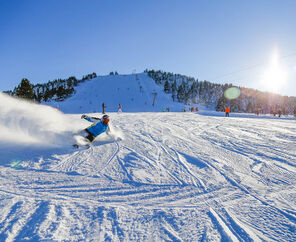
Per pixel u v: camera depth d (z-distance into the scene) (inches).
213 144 194.1
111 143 183.0
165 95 5821.9
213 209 76.2
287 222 68.4
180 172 115.9
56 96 5442.9
